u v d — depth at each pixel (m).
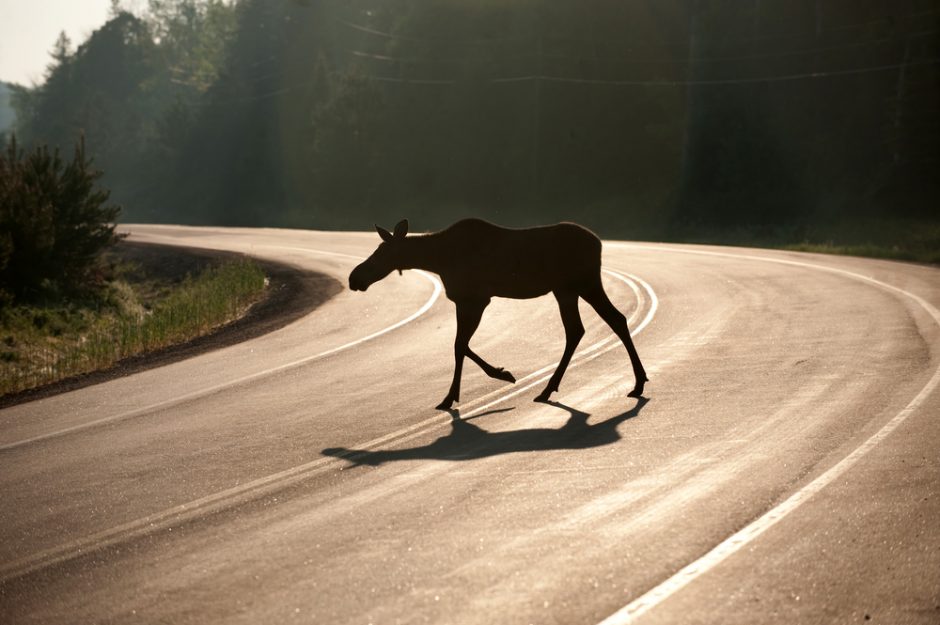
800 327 32.66
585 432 20.08
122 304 59.91
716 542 13.24
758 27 129.75
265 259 79.69
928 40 110.69
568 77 161.62
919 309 35.38
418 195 172.88
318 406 25.03
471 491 16.30
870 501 14.60
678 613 11.10
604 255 70.56
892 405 20.53
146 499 17.39
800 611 11.06
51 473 19.97
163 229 140.75
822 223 111.38
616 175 155.38
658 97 159.00
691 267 58.41
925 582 11.71
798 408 20.84
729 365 26.56
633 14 163.38
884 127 116.19
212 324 46.25
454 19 177.62
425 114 178.75
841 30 123.75
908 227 95.88
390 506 15.78
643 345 31.19
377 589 12.28
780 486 15.52
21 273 54.66
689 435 19.17
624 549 13.14
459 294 23.80
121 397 28.77
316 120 179.75
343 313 46.38
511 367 28.89
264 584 12.77
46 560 14.50
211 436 22.28
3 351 41.50
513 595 11.80
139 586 13.08
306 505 16.22
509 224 148.75
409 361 31.44
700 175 130.38
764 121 127.12
